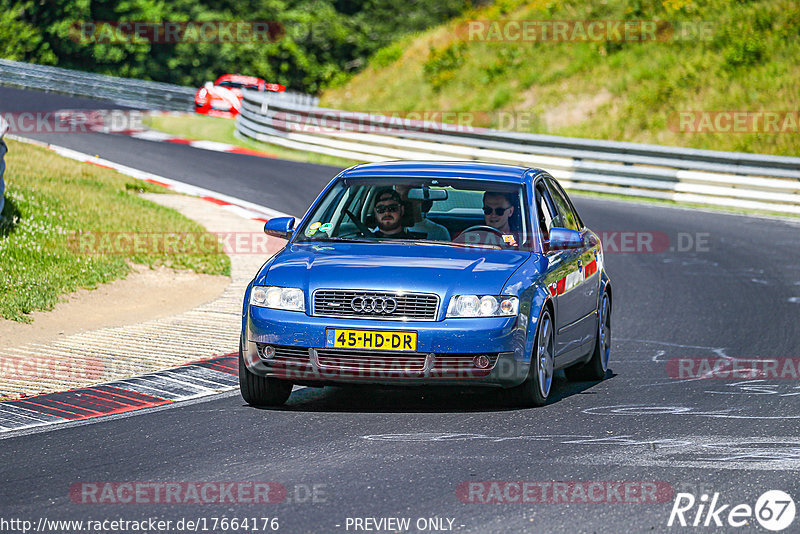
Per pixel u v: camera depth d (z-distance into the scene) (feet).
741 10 401.90
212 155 327.26
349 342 86.99
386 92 440.04
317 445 79.10
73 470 72.84
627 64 397.60
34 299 136.46
